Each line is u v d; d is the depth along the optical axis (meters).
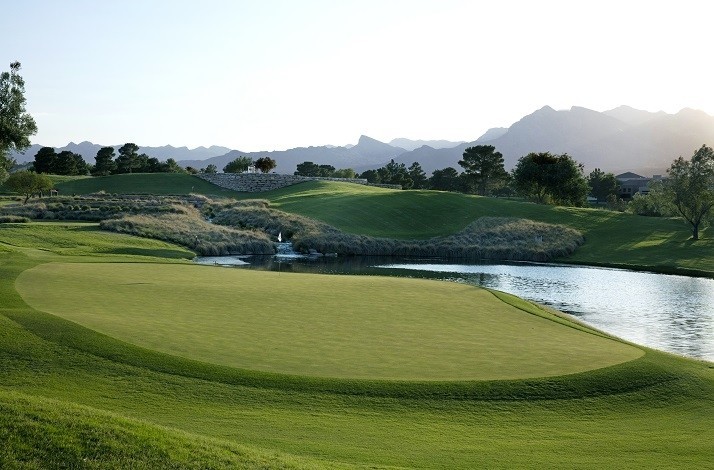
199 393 14.76
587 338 21.83
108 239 54.06
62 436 9.92
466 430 13.62
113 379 15.18
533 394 15.73
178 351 17.34
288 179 114.31
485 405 15.00
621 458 12.35
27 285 26.45
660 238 71.94
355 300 27.72
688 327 30.94
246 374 15.86
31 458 9.29
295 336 20.11
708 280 49.44
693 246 66.88
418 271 52.38
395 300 28.20
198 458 9.98
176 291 27.41
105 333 18.31
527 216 82.25
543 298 39.81
